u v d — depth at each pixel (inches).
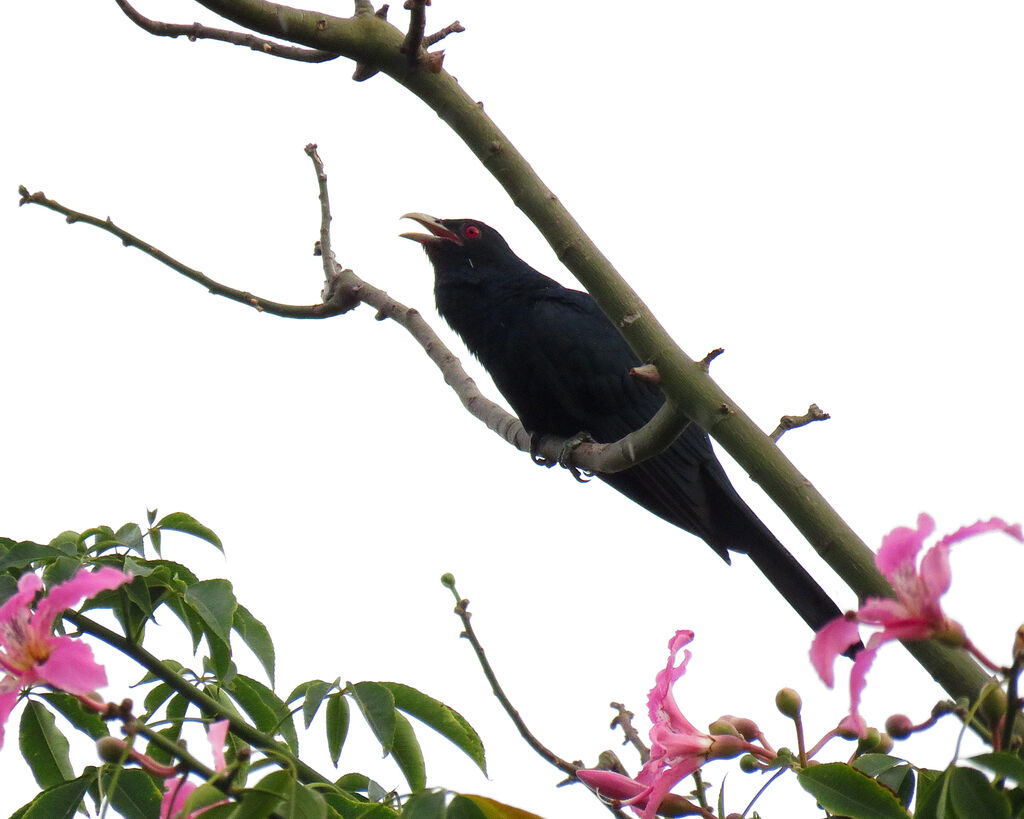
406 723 202.4
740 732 178.2
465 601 222.1
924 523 142.0
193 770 148.9
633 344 232.5
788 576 451.8
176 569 220.4
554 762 218.1
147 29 271.1
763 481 215.3
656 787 173.3
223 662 215.3
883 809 151.4
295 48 274.2
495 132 242.7
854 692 139.1
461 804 145.9
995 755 137.6
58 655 148.5
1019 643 140.3
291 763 155.3
